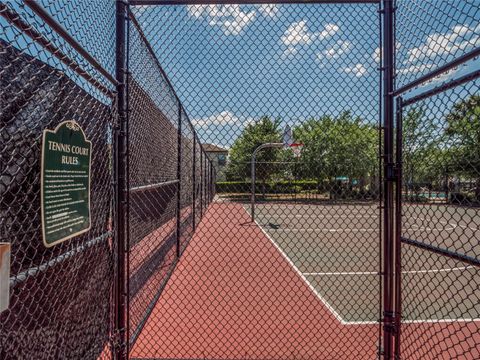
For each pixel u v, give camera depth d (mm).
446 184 1908
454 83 1611
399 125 2072
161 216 4988
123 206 2174
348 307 3555
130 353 2545
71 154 1584
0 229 1210
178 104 5359
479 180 1788
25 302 1380
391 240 2158
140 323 2871
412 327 2611
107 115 2105
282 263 5492
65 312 1684
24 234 1334
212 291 4035
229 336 2854
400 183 2072
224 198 10398
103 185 2096
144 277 3906
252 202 9578
